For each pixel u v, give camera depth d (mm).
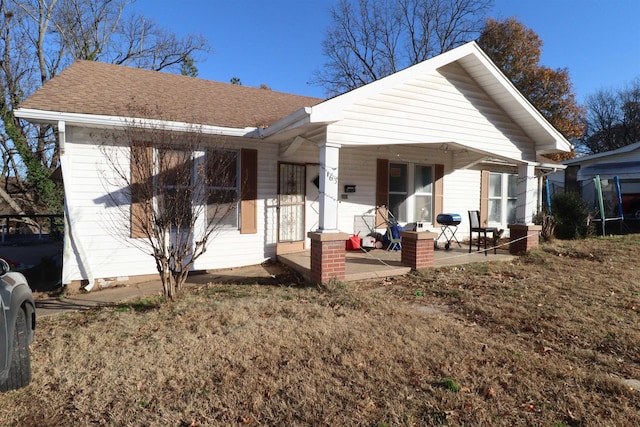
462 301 5543
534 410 2811
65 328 4645
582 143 34750
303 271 7051
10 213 19516
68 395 3064
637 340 4086
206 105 8672
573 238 11102
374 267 7312
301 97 11984
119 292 6547
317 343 3977
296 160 8812
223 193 7871
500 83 7637
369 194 9891
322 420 2684
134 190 5441
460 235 11648
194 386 3146
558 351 3877
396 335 4180
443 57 7086
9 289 3078
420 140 7164
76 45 21438
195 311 5047
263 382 3184
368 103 6602
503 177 12836
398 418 2697
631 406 2863
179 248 5566
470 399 2932
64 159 6434
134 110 6434
